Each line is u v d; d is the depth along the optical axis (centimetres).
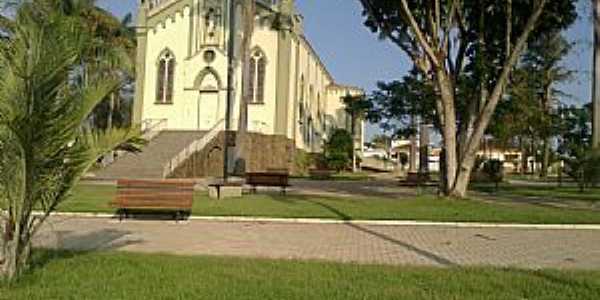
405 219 1572
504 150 7294
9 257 723
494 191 3150
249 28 3138
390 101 4019
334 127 6538
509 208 1919
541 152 6669
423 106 3656
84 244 1093
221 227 1398
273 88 4684
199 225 1424
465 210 1795
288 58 4716
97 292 685
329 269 841
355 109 4691
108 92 761
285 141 4694
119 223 1431
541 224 1548
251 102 4675
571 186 3838
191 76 4672
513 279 791
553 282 774
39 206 759
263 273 804
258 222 1509
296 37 4912
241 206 1784
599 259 1045
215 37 4678
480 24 2302
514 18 2258
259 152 4453
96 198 1903
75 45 717
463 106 2534
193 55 4688
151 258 906
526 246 1200
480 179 4031
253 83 4675
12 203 721
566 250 1152
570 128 5900
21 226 735
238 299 661
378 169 7250
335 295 685
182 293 683
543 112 5425
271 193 2452
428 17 2206
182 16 4728
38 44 701
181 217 1540
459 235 1359
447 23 2202
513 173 7900
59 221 1434
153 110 4716
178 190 1501
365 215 1630
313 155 5603
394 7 2262
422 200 2120
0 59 703
